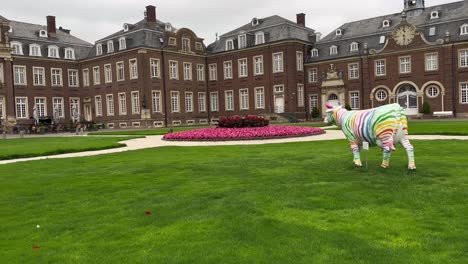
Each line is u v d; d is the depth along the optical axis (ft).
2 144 91.40
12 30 186.70
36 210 27.76
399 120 36.27
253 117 93.20
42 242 21.39
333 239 20.16
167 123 186.60
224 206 26.61
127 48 182.50
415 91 162.91
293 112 181.06
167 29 196.03
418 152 49.03
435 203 25.52
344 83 178.40
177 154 57.41
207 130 86.99
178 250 19.48
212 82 206.08
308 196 28.48
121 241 21.07
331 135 83.41
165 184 34.71
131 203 28.68
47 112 192.34
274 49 184.24
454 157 43.98
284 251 18.92
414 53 161.38
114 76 190.39
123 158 54.80
